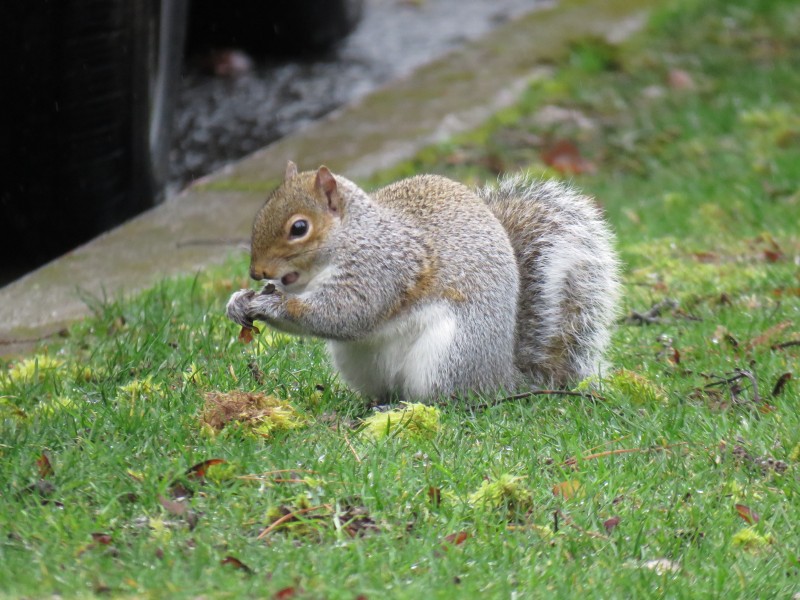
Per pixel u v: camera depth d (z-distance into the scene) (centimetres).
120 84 1306
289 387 859
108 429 751
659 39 2073
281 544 619
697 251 1281
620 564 616
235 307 834
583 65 1959
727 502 696
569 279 923
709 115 1788
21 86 1231
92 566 582
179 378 866
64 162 1297
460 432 769
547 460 738
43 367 898
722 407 843
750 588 598
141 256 1262
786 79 1933
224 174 1520
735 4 2198
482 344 850
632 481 711
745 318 1045
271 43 2061
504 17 2334
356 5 2161
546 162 1625
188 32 2044
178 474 677
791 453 756
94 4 1233
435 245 848
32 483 669
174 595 548
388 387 873
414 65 2053
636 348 980
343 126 1697
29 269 1354
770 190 1498
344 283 827
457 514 654
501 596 568
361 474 694
